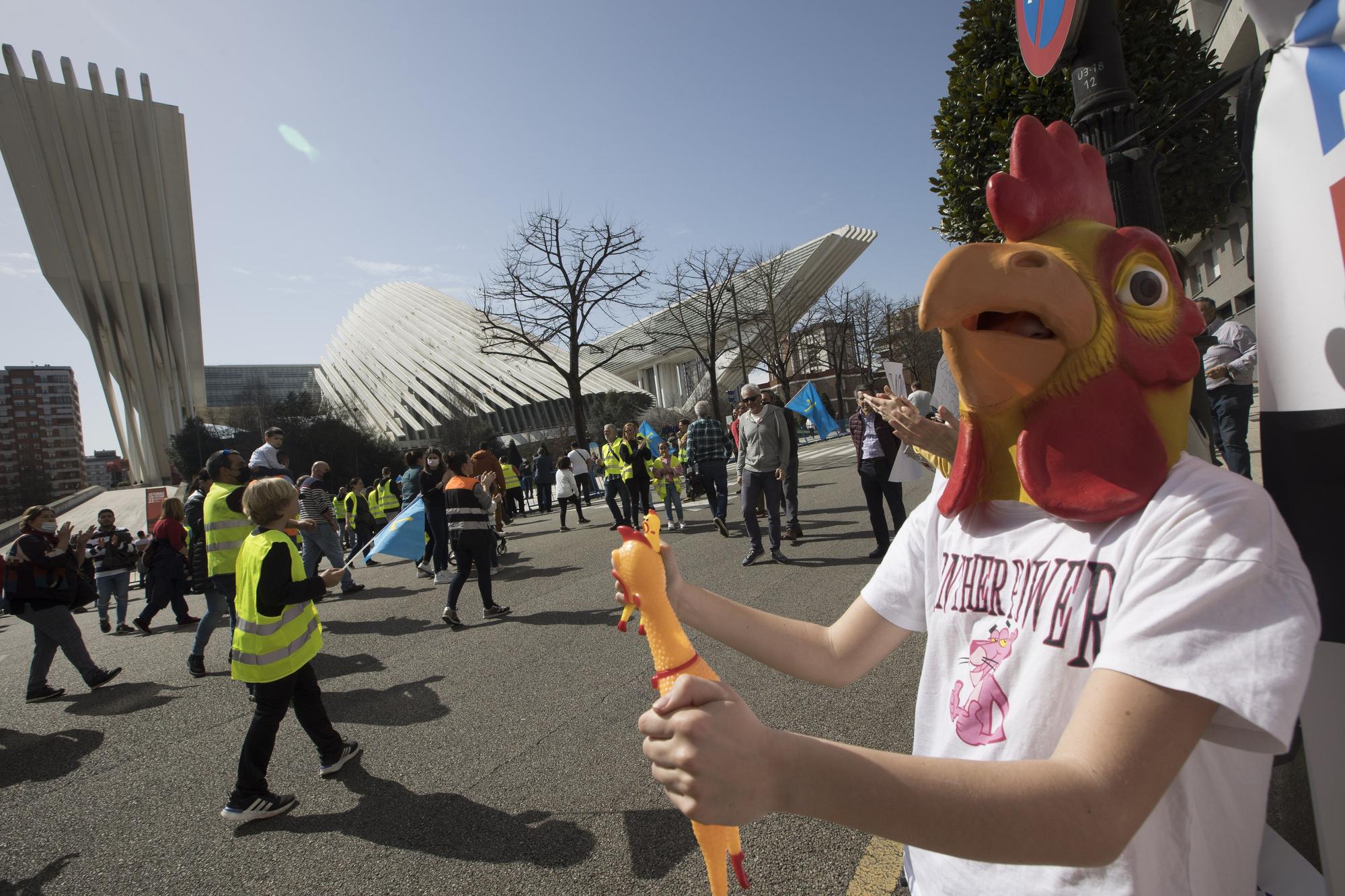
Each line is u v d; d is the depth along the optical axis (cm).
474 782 328
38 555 550
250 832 309
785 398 3816
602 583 736
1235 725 72
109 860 298
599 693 417
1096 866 65
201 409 6053
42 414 15700
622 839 267
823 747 67
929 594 110
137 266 6588
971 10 511
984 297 80
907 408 184
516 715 400
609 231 2086
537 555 1012
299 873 273
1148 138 250
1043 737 84
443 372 7394
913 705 338
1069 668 83
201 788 359
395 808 313
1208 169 416
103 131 6181
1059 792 66
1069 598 84
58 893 278
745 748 64
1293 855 122
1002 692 90
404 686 475
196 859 292
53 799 364
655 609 91
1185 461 84
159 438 7006
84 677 562
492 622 626
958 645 98
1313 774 114
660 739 67
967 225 536
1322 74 113
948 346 90
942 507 102
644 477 1088
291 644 331
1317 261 113
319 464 880
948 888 97
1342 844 111
